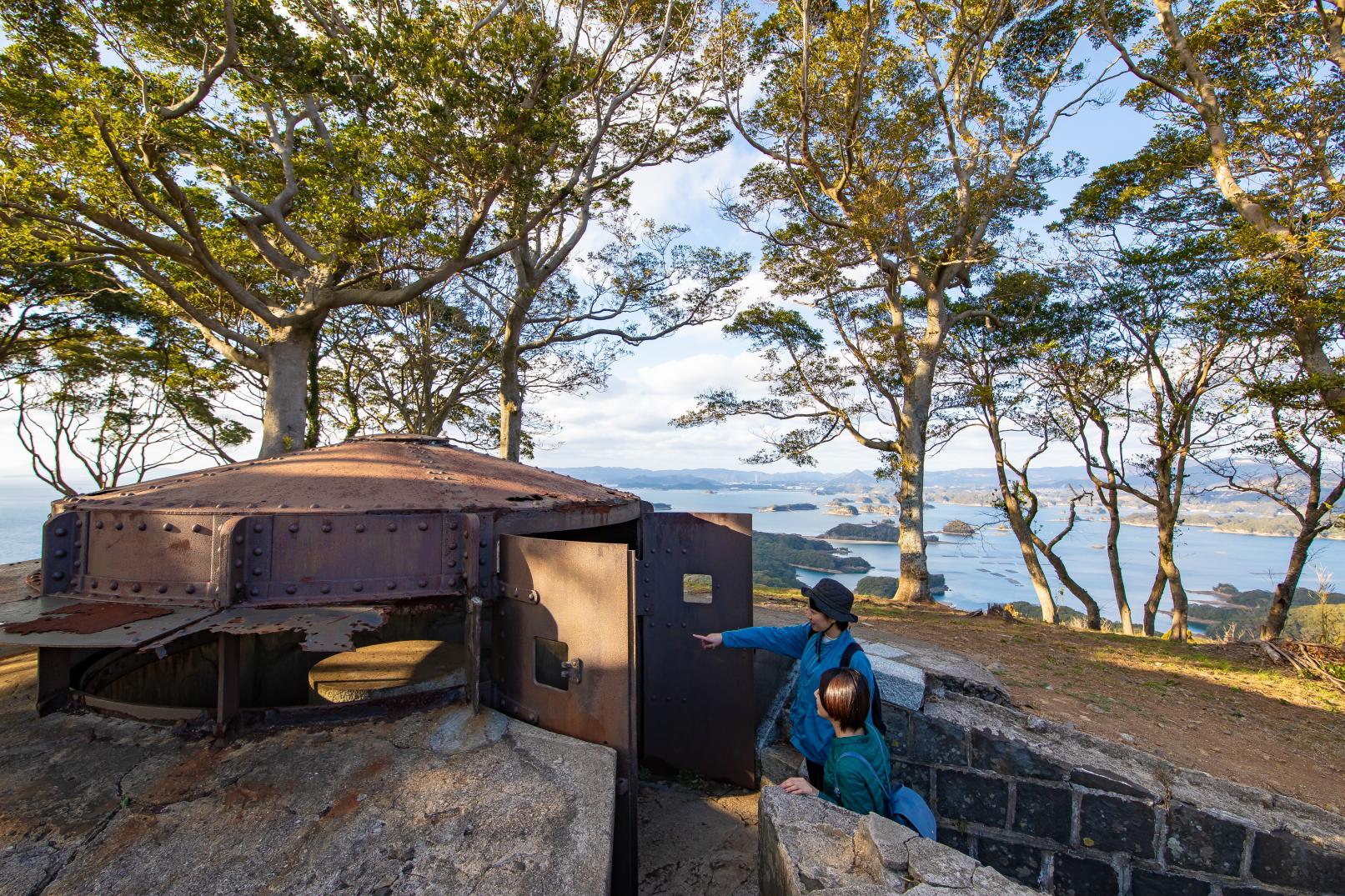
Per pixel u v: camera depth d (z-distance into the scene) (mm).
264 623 2246
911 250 13680
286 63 7441
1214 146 10789
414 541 2801
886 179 12586
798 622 6570
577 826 2029
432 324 18609
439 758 2359
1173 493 14641
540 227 13430
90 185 7273
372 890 1735
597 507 3572
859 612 10227
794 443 17266
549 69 8133
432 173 8633
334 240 8578
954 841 3834
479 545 2859
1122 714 4934
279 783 2160
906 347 15141
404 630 4293
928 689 4285
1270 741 4707
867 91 12523
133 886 1717
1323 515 11461
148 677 3439
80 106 6848
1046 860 3650
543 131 7969
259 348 9789
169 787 2133
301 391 9922
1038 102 13570
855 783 2338
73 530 2777
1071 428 15742
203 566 2580
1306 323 9852
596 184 12578
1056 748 3734
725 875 3023
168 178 7535
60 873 1746
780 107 13484
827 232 14633
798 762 3852
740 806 3732
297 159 8172
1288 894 3205
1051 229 14328
